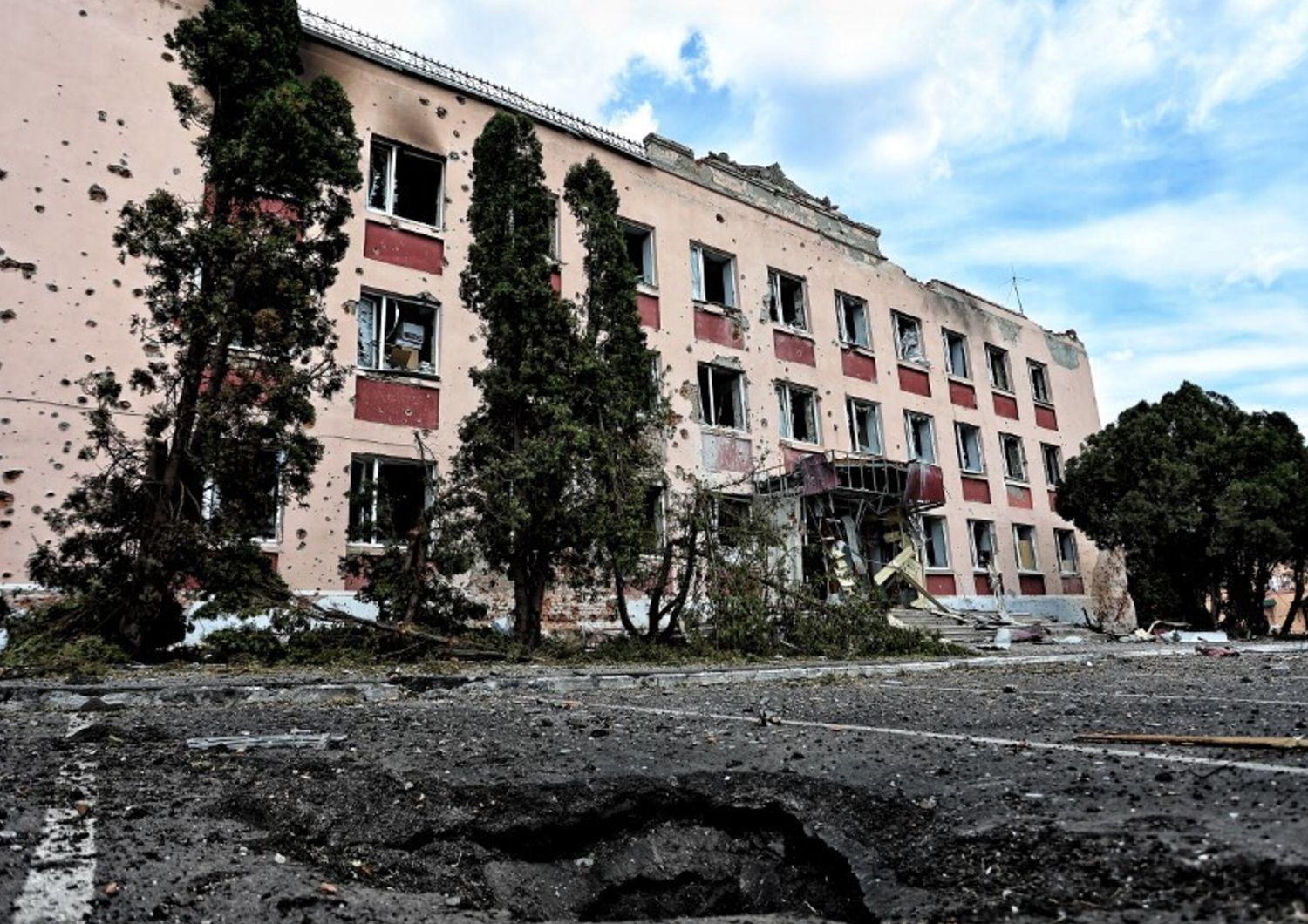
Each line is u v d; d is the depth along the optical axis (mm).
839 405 19484
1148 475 19859
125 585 7859
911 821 2566
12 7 10672
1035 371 26156
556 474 9773
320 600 11039
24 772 3195
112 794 2918
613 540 10086
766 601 11898
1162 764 2916
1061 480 22188
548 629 13289
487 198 11234
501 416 10508
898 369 21266
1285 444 19484
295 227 8758
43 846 2336
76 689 5367
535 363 10234
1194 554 20141
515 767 3330
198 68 8891
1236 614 20828
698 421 16641
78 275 10383
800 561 15484
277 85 9133
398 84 14305
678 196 18047
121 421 10172
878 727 4297
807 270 20078
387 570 9805
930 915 1923
